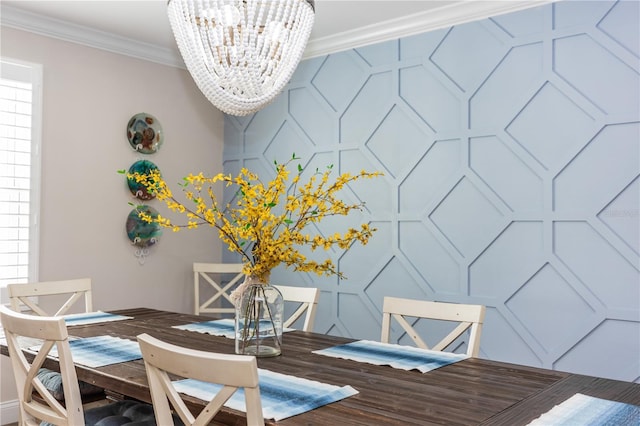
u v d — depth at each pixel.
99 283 3.87
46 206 3.61
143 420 2.02
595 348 2.93
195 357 1.22
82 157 3.79
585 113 2.97
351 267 3.89
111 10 3.46
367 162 3.82
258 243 1.92
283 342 2.22
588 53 2.97
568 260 3.03
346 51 3.93
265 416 1.35
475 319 2.16
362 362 1.90
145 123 4.13
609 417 1.35
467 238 3.38
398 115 3.67
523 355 3.17
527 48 3.17
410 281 3.61
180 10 2.08
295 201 1.92
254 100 2.13
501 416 1.36
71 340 2.23
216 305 4.58
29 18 3.49
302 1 2.11
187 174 4.42
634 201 2.83
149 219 2.04
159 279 4.21
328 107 4.02
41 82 3.57
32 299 3.52
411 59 3.61
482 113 3.32
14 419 3.48
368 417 1.35
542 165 3.11
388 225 3.72
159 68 4.25
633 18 2.84
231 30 2.04
